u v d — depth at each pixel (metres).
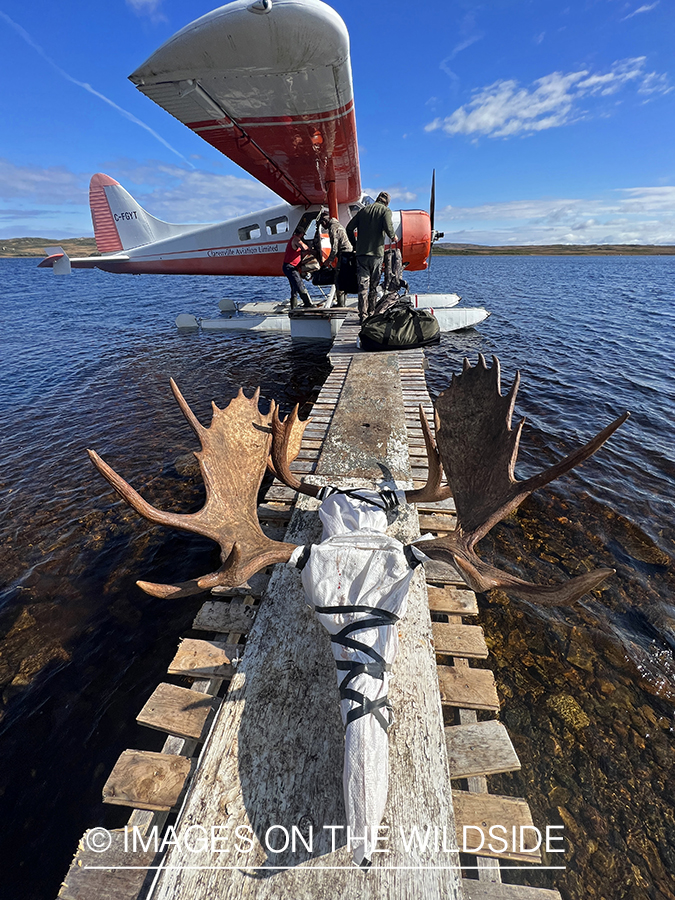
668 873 2.01
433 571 3.08
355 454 4.04
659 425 6.75
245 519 2.26
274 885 1.46
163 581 3.80
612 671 2.91
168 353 11.65
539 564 3.88
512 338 12.66
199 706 2.23
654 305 20.05
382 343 7.75
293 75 6.90
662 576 3.71
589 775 2.36
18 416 7.62
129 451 6.15
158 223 20.02
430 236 12.07
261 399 8.27
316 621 2.38
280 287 31.31
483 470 2.30
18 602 3.61
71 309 21.33
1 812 2.31
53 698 2.87
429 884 1.44
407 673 2.11
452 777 1.97
